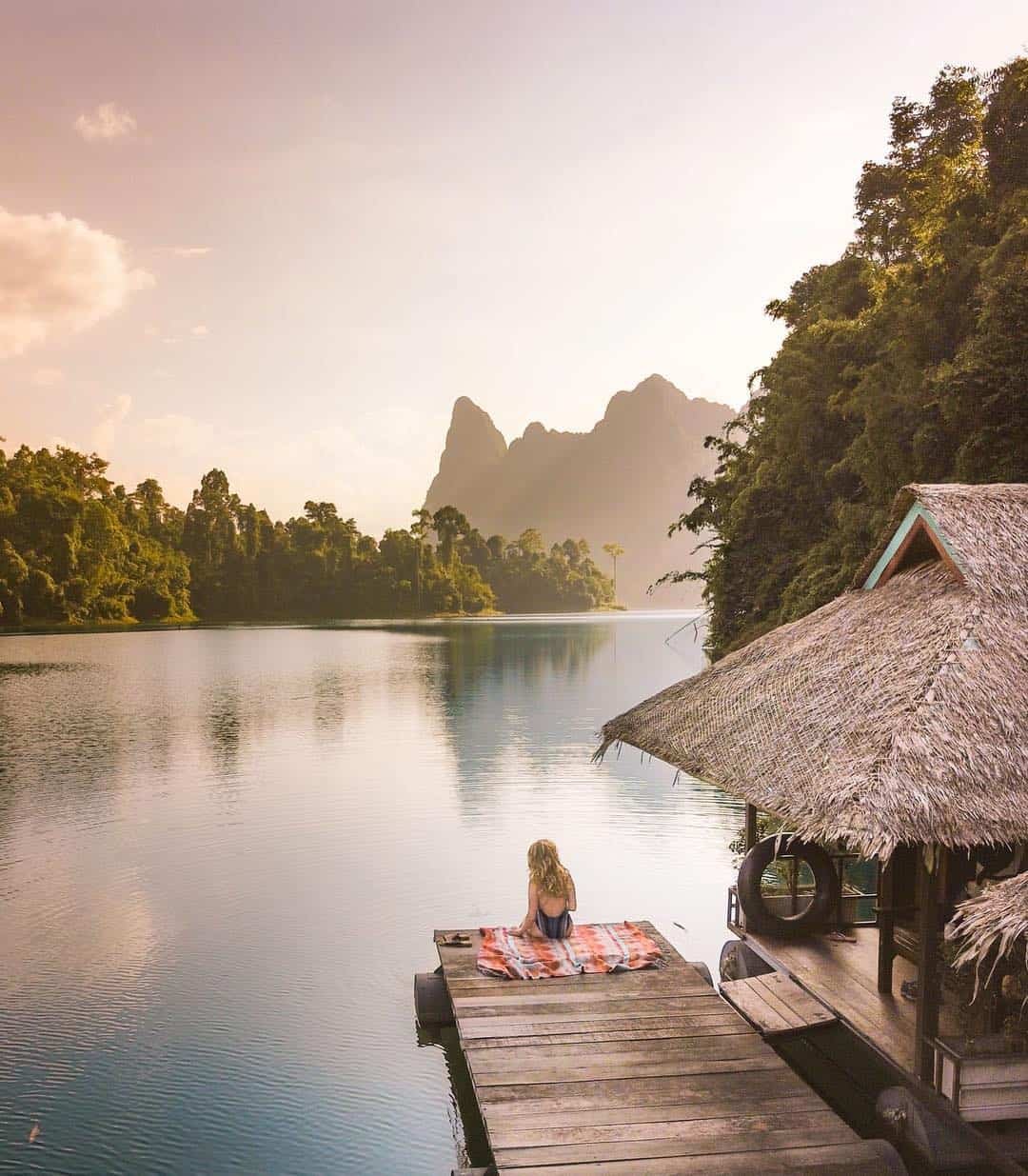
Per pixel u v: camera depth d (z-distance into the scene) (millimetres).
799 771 6629
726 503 37750
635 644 79562
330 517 167875
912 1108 6430
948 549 7781
